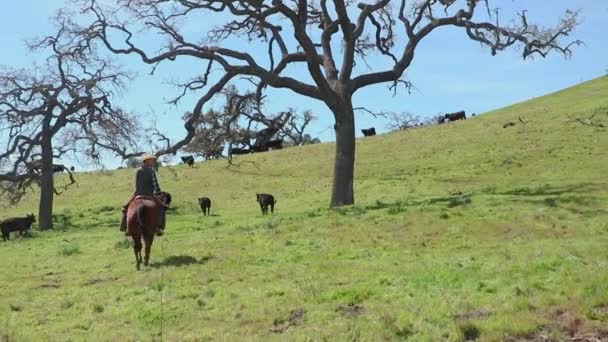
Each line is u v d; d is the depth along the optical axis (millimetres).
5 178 35156
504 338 6949
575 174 33875
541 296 8320
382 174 44312
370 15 31062
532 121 55594
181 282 12125
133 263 15266
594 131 46438
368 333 7496
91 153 36812
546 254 11789
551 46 28781
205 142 29547
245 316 9195
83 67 35969
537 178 34344
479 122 61625
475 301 8500
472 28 28797
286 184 45656
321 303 9484
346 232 17188
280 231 18594
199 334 8305
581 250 11781
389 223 17625
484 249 13484
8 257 19734
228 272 12938
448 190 33438
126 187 50500
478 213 17844
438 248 14273
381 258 13477
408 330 7555
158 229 15070
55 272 15023
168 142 27453
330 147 61594
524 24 28828
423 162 47219
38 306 10883
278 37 27875
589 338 6812
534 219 16266
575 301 7832
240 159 60188
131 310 10070
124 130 36688
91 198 46969
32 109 34844
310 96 26703
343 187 26359
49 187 35406
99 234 26984
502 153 44375
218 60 26266
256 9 24516
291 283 11219
